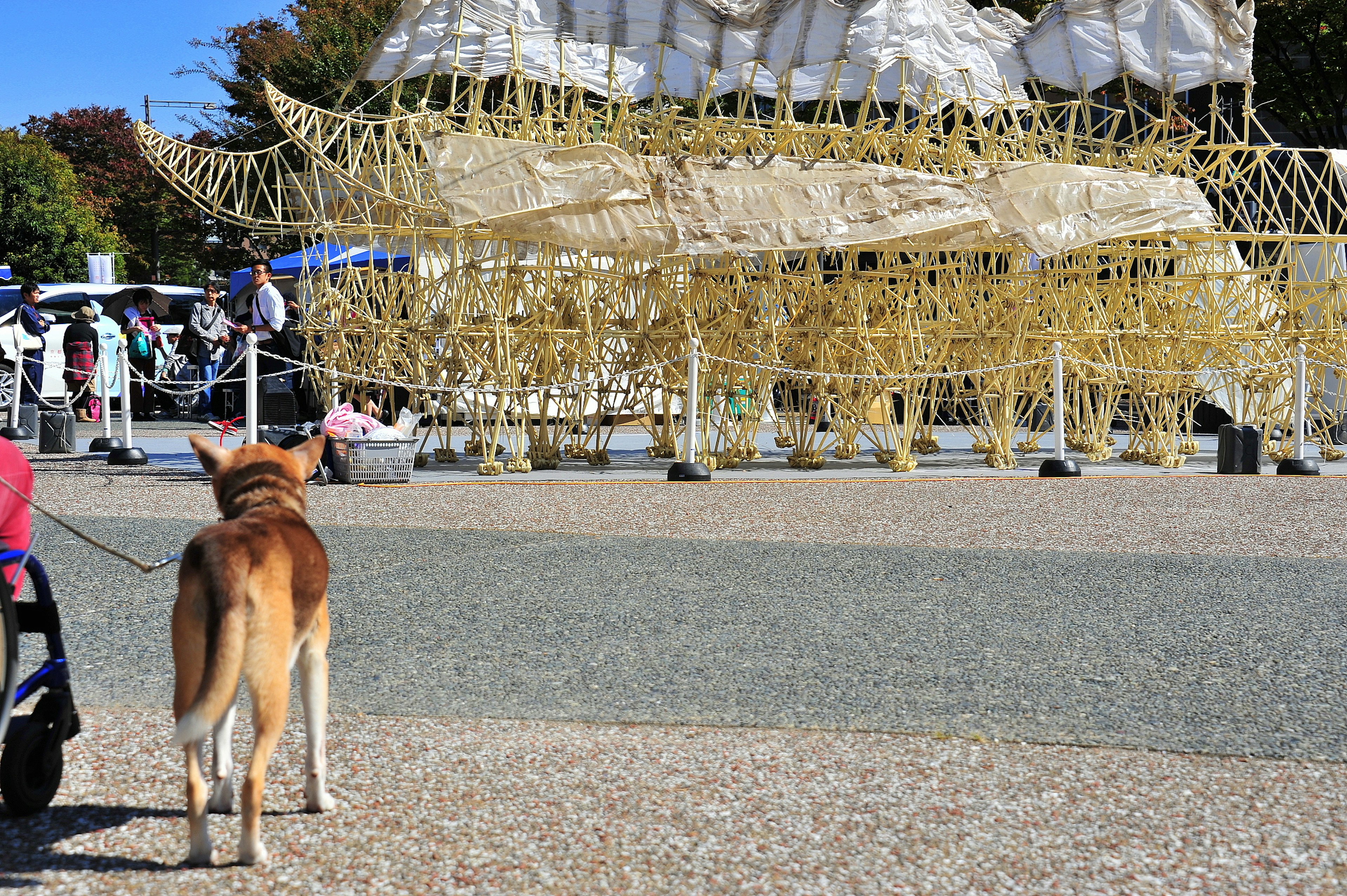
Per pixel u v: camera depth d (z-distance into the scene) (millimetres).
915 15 12398
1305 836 3135
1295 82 27641
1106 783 3512
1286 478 11875
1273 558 7199
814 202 12133
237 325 19844
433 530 8203
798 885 2852
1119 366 13961
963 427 19734
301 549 3143
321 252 19844
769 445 16516
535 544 7621
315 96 30062
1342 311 14055
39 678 3316
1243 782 3525
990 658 4922
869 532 8219
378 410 13586
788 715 4172
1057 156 14875
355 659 4910
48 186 49094
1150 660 4887
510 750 3809
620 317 13242
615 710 4238
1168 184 13164
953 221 12289
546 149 11750
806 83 15164
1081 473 12242
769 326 12867
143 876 2887
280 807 3330
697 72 14695
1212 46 13836
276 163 12352
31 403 20859
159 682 4590
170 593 6098
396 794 3430
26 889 2807
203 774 3256
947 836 3137
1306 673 4695
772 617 5645
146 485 10633
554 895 2801
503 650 5047
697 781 3533
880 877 2896
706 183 12047
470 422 13320
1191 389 14383
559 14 12125
